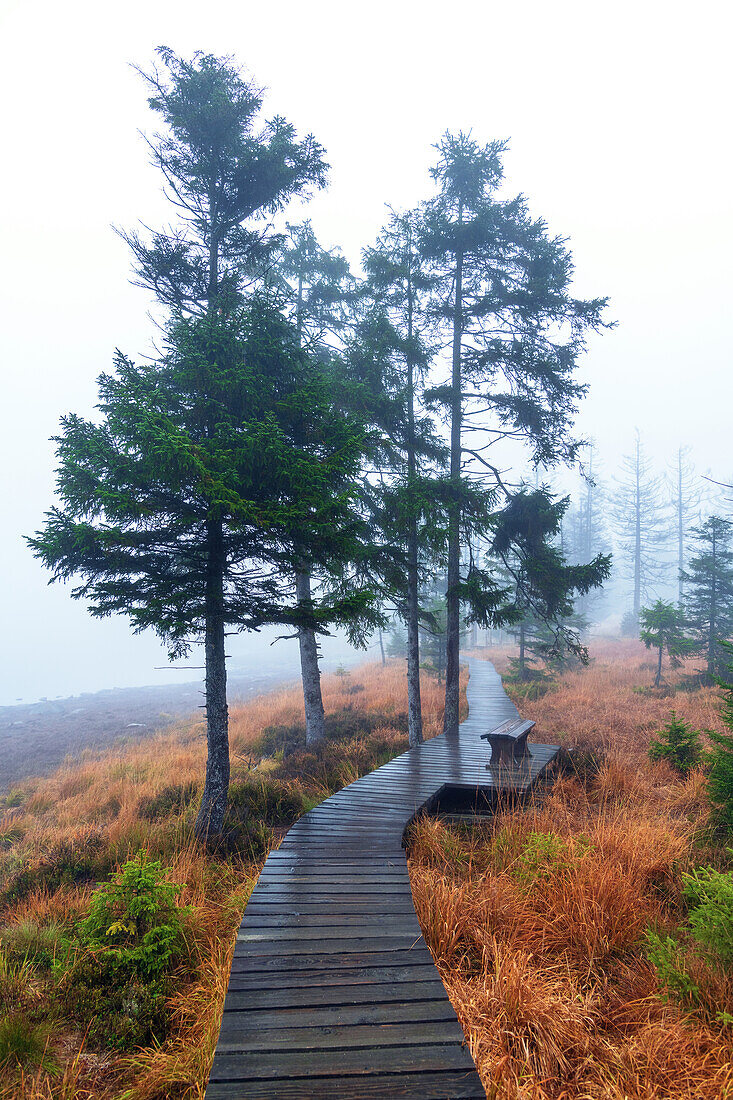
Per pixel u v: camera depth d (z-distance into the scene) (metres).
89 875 7.23
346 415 12.34
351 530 7.82
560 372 13.19
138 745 19.77
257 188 8.84
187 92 8.39
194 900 5.92
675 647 21.31
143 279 8.55
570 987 4.08
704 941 4.29
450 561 13.77
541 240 13.25
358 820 7.39
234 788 9.41
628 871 5.68
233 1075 2.93
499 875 5.93
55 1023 4.29
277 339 7.96
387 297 14.07
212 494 6.69
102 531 6.54
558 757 10.47
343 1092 2.83
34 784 15.24
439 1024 3.38
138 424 6.27
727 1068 3.33
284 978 3.86
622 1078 3.33
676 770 9.38
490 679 24.12
